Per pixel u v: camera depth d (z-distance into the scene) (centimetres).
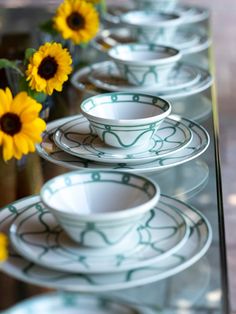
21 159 102
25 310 60
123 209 80
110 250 74
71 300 61
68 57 111
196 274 73
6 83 113
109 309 61
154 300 68
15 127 91
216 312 67
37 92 112
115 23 196
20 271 71
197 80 140
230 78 333
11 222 81
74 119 114
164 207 84
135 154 100
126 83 139
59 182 80
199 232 79
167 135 108
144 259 72
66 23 149
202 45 171
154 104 107
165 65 133
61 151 104
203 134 108
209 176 98
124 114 109
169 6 206
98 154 100
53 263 70
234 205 237
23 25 182
